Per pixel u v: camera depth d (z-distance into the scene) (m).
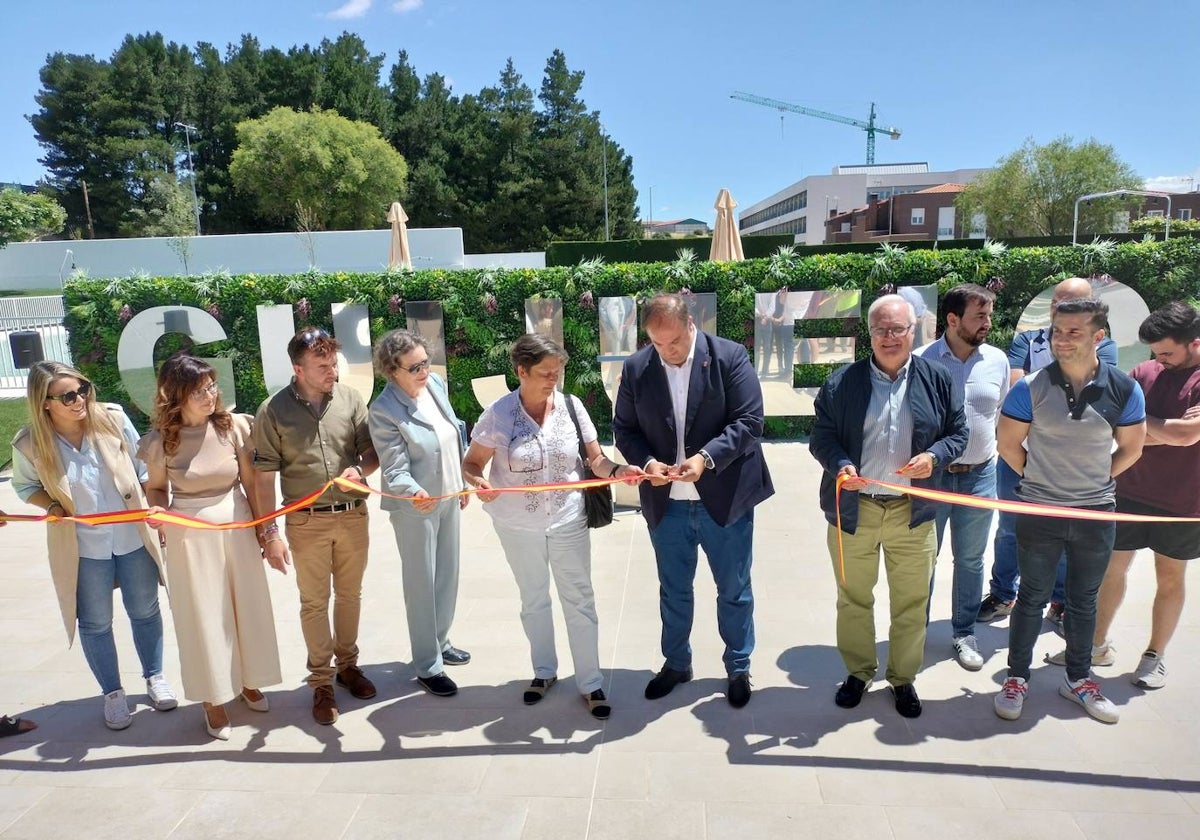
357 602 3.64
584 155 52.91
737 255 9.95
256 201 49.41
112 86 52.66
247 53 57.00
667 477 3.15
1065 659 3.58
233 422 3.40
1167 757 2.99
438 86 57.53
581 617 3.41
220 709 3.35
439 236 33.69
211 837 2.70
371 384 9.80
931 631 4.20
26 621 4.70
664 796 2.84
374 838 2.67
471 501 7.16
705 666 3.86
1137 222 46.38
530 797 2.86
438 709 3.53
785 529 6.02
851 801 2.78
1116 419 3.08
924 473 3.08
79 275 9.93
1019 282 8.42
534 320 9.30
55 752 3.26
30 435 3.27
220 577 3.26
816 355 8.98
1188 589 4.64
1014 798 2.77
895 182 96.50
